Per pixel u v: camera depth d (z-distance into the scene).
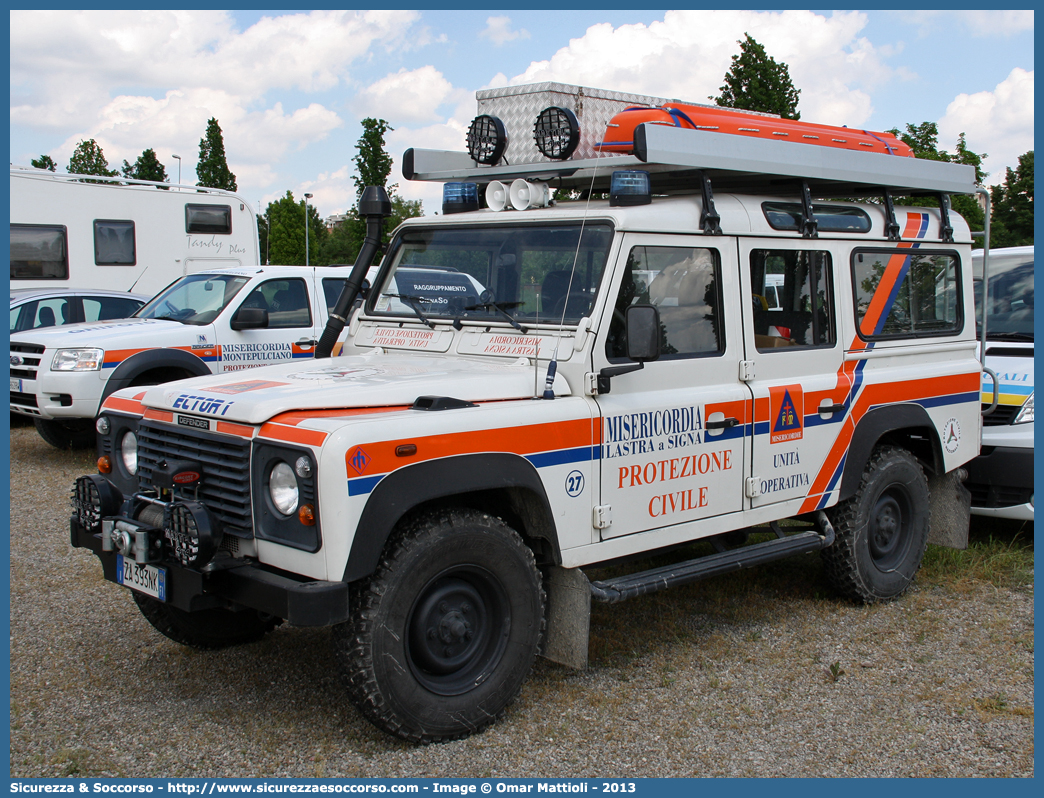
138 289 13.76
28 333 9.34
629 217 4.04
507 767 3.41
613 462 4.01
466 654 3.65
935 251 5.70
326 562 3.15
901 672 4.36
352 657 3.30
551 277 4.19
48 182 12.83
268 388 3.71
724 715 3.88
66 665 4.31
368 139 32.78
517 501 3.86
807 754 3.57
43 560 5.87
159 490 3.75
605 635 4.76
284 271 9.67
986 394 6.40
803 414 4.81
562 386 3.93
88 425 9.66
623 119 4.41
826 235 4.98
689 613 5.14
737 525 4.56
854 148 5.29
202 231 14.34
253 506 3.39
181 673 4.23
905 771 3.46
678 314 4.30
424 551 3.41
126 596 5.25
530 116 4.78
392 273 4.96
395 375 3.96
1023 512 6.17
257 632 4.62
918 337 5.56
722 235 4.46
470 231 4.61
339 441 3.16
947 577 5.79
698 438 4.34
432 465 3.39
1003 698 4.07
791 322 4.86
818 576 5.80
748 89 26.11
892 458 5.36
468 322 4.45
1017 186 33.97
